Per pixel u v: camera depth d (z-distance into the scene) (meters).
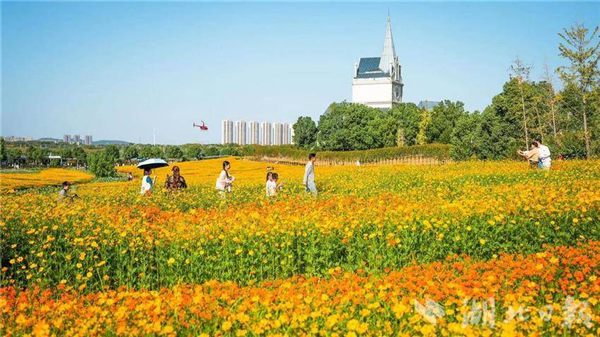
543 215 11.94
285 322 6.50
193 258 9.97
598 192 14.04
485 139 49.66
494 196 15.44
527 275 8.15
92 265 10.12
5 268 9.95
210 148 127.88
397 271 9.36
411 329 6.38
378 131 105.06
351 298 7.15
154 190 19.89
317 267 10.26
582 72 36.22
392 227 11.13
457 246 10.90
